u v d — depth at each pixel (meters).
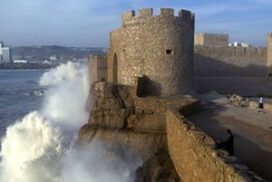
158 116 25.97
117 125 27.03
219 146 12.71
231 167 10.03
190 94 29.28
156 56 27.75
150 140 25.06
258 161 13.65
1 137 40.91
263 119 23.31
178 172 17.66
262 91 47.75
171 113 21.00
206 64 48.56
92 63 43.25
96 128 27.38
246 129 19.83
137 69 28.25
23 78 187.12
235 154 14.63
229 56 49.66
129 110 27.19
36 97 91.50
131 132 26.06
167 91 28.00
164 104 26.02
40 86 126.44
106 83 30.48
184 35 28.33
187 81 28.97
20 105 74.50
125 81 29.28
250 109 28.22
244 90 46.94
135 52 28.23
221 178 10.52
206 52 48.53
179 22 27.91
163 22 27.58
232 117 24.06
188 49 28.88
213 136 17.91
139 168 22.03
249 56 50.78
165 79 27.92
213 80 45.47
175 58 28.02
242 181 9.12
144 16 27.66
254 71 51.16
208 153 11.95
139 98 26.89
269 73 51.50
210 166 11.62
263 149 15.38
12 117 58.16
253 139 17.30
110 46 37.38
